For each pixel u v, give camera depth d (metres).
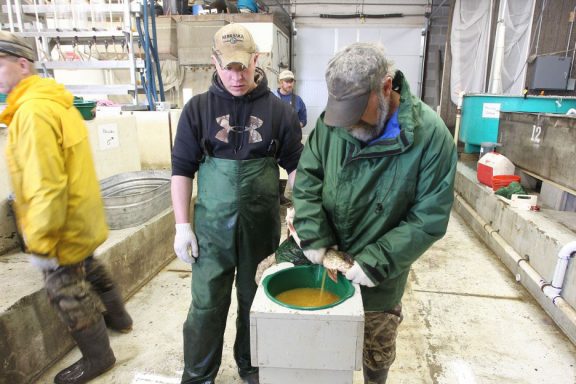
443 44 6.54
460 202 4.02
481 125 4.48
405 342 2.03
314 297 1.12
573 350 1.98
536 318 2.25
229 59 1.20
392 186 1.06
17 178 1.32
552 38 5.30
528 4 5.25
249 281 1.46
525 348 1.99
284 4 6.72
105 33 3.10
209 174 1.35
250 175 1.33
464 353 1.95
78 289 1.57
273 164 1.41
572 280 2.04
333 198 1.13
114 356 1.81
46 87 1.37
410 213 1.08
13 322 1.57
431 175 1.03
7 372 1.56
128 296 2.37
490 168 3.42
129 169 3.01
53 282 1.52
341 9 6.66
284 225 3.50
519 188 3.05
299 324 0.91
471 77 5.68
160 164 3.42
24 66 1.35
